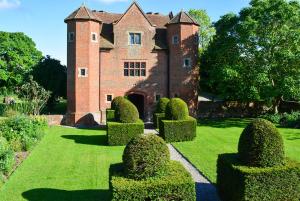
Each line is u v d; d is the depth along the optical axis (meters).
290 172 10.27
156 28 38.41
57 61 40.88
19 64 48.81
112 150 20.95
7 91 49.91
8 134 20.48
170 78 36.38
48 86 39.44
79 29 33.94
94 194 12.90
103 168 16.61
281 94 31.67
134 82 36.34
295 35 29.78
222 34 34.69
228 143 22.41
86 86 33.97
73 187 13.71
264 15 31.02
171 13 41.62
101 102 35.66
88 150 20.94
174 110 23.66
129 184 9.73
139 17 36.56
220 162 11.91
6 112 34.97
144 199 9.67
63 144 22.83
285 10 30.33
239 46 33.09
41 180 14.63
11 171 15.88
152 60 36.66
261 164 10.45
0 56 48.75
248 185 10.09
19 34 49.88
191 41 36.22
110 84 35.84
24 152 19.97
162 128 23.45
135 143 10.27
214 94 41.56
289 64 31.36
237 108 38.97
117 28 36.09
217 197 12.16
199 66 38.66
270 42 31.28
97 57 34.97
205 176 14.60
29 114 32.91
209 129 28.84
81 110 33.91
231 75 31.00
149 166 10.04
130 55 36.25
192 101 36.31
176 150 20.50
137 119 23.45
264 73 30.80
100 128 30.84
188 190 9.86
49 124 32.78
